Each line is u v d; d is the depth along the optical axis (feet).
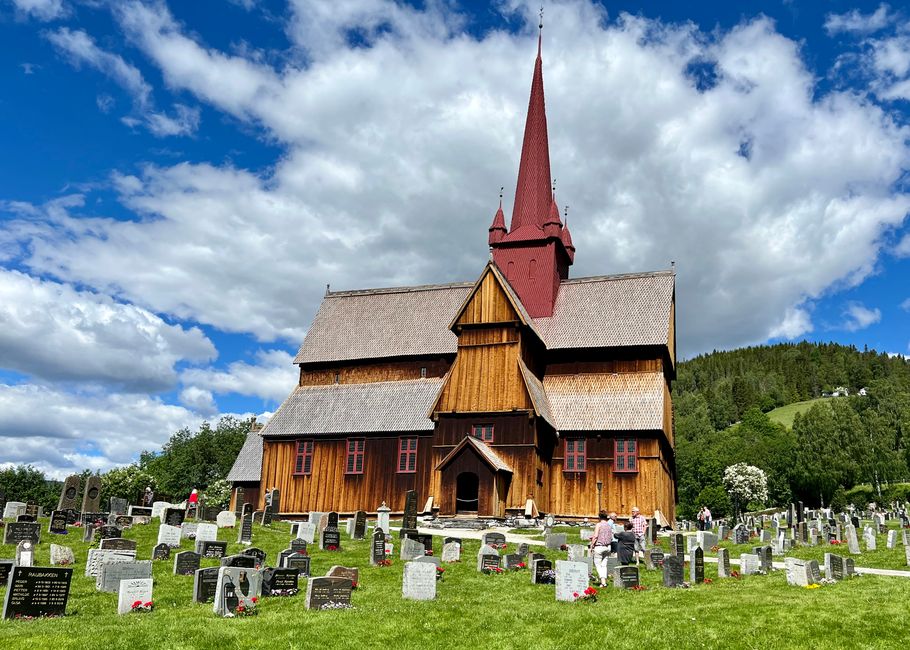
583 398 195.72
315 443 209.26
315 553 117.39
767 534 161.48
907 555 114.62
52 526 129.90
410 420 200.13
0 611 74.90
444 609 76.84
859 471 424.05
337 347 225.76
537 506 179.32
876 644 64.80
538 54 258.16
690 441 618.85
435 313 222.28
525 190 236.43
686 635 67.62
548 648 64.03
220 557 108.78
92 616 73.00
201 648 61.72
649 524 146.00
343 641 64.75
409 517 159.74
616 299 210.38
